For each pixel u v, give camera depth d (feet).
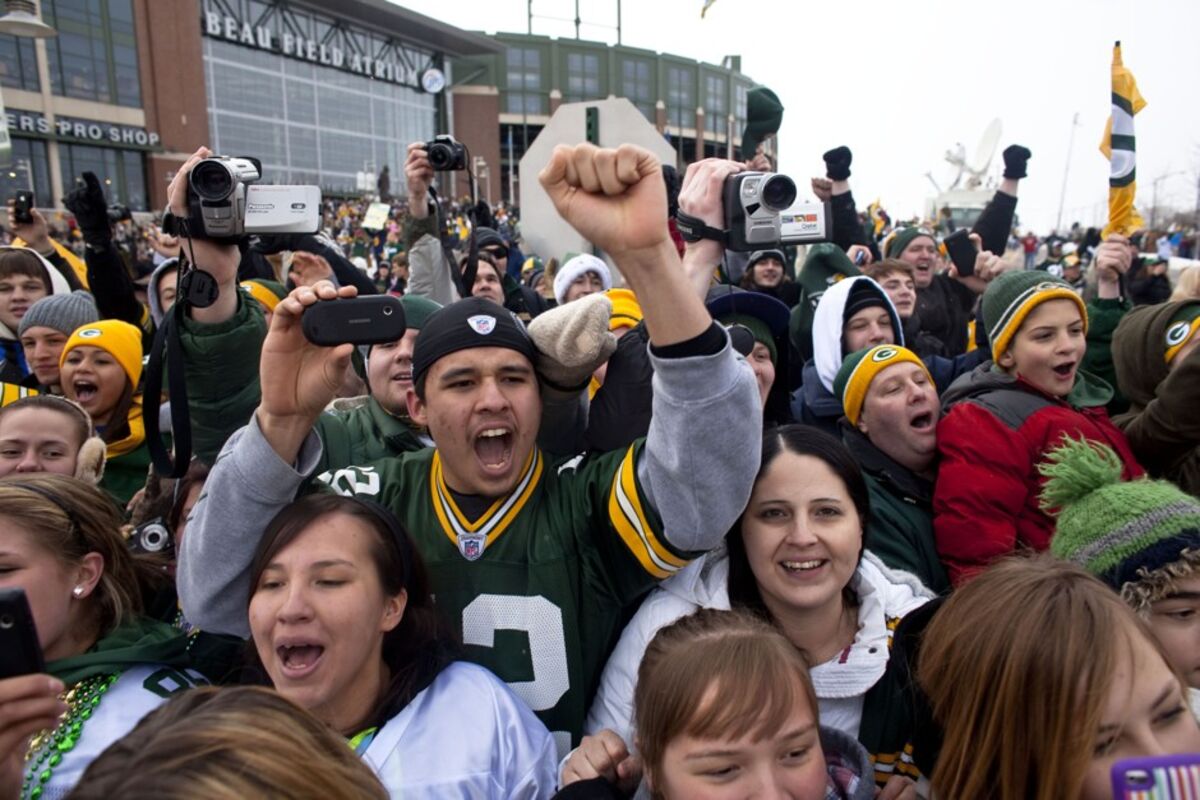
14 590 3.34
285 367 4.94
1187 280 11.98
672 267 4.58
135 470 10.23
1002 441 7.47
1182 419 7.80
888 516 7.61
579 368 5.51
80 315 11.30
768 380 8.09
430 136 147.23
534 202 24.12
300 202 5.80
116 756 2.76
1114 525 4.89
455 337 5.35
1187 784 3.02
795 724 4.19
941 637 4.51
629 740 5.36
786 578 5.67
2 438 7.58
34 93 90.58
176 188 5.68
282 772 2.73
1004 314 8.35
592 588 5.62
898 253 17.20
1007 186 17.07
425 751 4.87
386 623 5.20
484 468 5.42
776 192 6.01
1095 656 3.85
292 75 122.21
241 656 5.68
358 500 5.30
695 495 4.90
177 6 103.55
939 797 4.40
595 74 152.25
